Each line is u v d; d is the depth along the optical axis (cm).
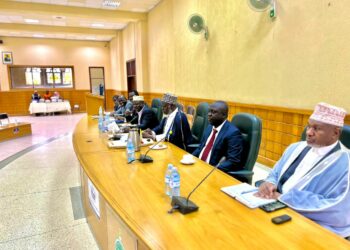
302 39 296
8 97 1045
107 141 264
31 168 383
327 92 273
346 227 117
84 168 181
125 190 141
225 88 440
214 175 164
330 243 94
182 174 166
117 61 1069
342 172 123
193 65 533
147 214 115
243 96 399
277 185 149
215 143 215
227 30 421
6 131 574
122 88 1038
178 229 103
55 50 1103
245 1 376
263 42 352
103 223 169
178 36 583
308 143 139
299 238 97
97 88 1188
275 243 94
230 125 212
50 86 1125
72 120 891
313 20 282
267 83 352
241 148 202
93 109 527
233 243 94
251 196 131
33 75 1094
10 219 237
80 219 237
